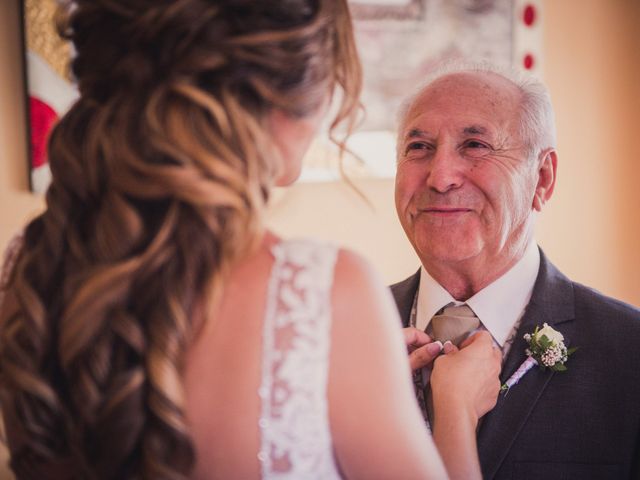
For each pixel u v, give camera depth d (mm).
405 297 1608
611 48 3102
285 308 816
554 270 1507
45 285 829
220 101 797
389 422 834
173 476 767
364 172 2775
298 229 2725
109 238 784
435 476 860
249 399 798
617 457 1288
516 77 1458
